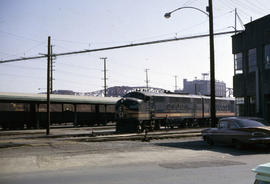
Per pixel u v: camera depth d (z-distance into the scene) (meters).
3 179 7.98
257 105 20.94
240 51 22.97
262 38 20.61
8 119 33.16
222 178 7.94
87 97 40.38
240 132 13.92
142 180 7.77
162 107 30.19
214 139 15.66
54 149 14.24
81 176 8.30
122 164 10.23
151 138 19.94
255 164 10.05
